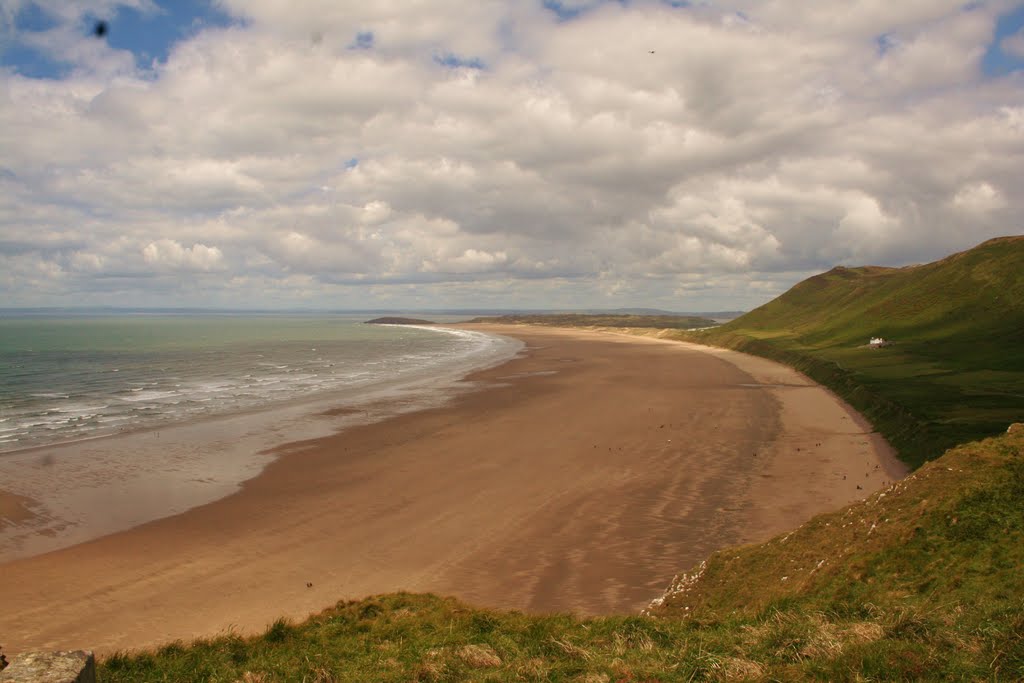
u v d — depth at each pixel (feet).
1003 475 47.19
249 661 37.47
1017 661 24.84
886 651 27.25
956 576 39.01
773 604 41.91
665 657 31.35
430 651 36.14
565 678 29.89
